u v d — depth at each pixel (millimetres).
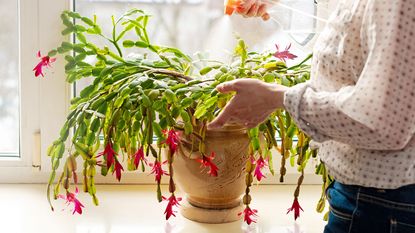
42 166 2176
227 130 1737
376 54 1286
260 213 1979
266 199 2100
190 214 1898
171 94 1671
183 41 2232
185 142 1765
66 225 1867
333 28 1446
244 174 1822
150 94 1694
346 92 1322
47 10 2086
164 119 1695
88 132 1752
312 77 1508
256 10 1868
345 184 1474
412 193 1399
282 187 2211
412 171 1381
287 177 2230
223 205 1888
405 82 1270
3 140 2225
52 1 2084
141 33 2041
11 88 2193
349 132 1324
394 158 1377
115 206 2006
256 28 2188
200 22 2219
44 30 2096
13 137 2225
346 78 1420
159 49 1924
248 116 1483
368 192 1426
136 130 1695
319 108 1346
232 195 1862
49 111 2143
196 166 1778
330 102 1333
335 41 1428
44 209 1976
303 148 1769
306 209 2033
